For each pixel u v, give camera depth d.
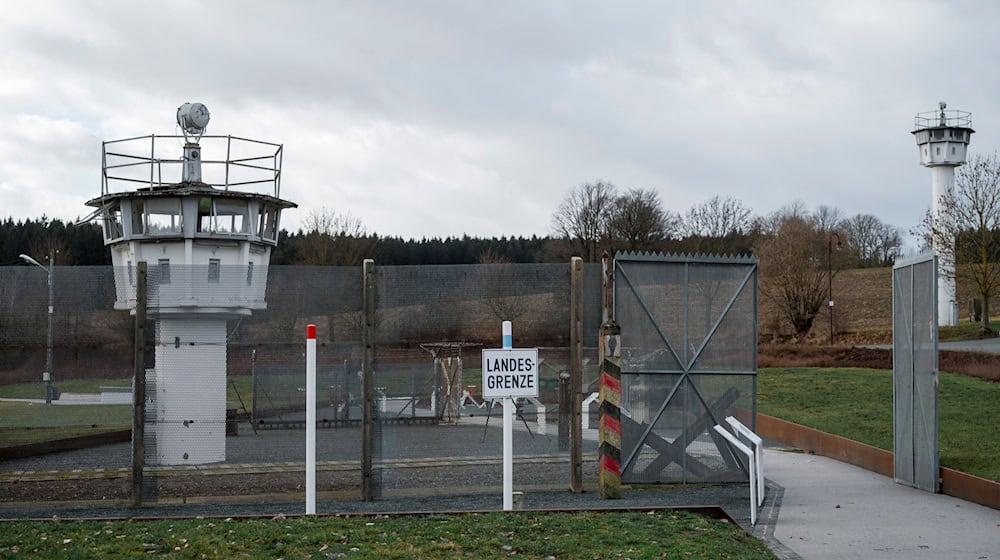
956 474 14.70
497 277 14.35
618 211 97.62
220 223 17.05
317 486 14.01
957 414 22.38
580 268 14.45
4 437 13.62
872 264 110.00
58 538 10.25
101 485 13.59
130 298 13.92
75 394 13.77
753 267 15.62
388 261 94.12
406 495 14.12
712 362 15.48
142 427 13.62
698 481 15.38
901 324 16.38
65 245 79.12
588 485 14.83
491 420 14.60
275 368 14.16
